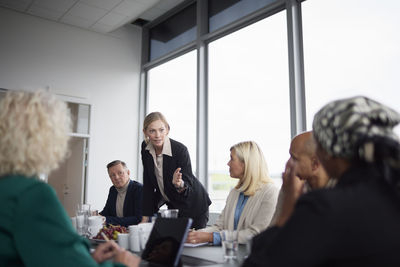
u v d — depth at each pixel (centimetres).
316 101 324
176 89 501
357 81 290
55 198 89
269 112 365
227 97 421
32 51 468
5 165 88
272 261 69
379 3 281
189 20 496
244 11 414
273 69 368
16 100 92
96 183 497
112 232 190
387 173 68
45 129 92
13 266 84
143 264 130
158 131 264
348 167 76
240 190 215
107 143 516
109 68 532
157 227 141
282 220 105
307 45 339
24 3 441
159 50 545
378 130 70
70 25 502
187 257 143
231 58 425
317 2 333
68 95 481
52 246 84
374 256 63
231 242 136
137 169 543
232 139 406
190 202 269
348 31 302
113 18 478
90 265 89
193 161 450
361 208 65
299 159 129
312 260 65
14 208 83
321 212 65
